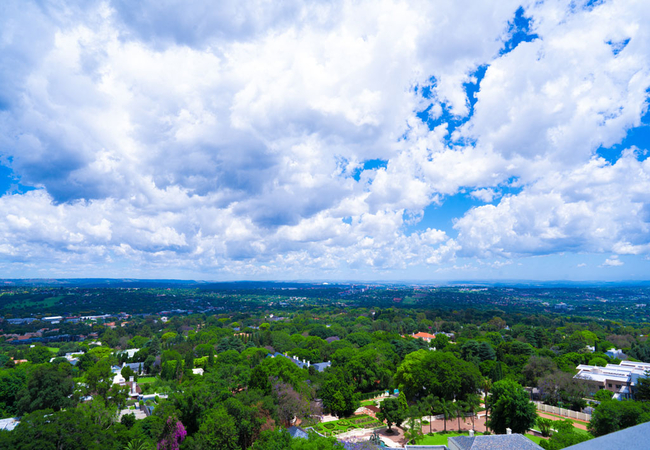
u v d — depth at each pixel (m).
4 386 112.81
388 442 88.38
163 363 159.38
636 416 76.75
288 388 100.62
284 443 68.12
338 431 96.00
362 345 192.50
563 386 111.75
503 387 88.06
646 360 159.75
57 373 111.75
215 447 73.81
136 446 73.44
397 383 125.19
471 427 99.00
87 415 85.50
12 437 56.25
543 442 73.00
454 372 114.44
